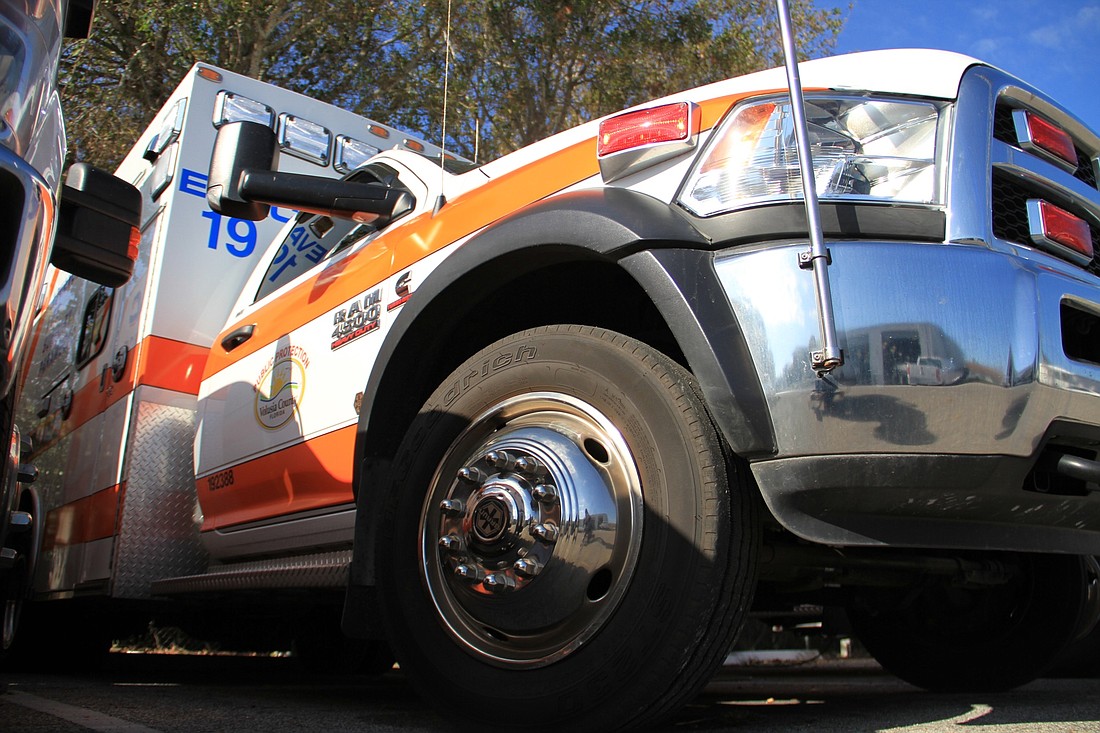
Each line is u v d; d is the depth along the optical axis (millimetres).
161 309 3934
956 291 1740
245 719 2100
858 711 2301
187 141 4145
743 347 1752
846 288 1727
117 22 12062
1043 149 2035
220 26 11797
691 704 2557
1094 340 1972
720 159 1943
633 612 1708
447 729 1938
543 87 11562
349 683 3887
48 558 4555
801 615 4375
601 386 1903
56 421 4973
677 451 1760
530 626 1828
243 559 3525
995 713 2270
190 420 3934
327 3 12203
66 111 12070
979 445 1700
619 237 1885
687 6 12664
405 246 2738
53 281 5879
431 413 2178
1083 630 2795
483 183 2645
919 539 1763
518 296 2309
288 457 3055
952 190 1843
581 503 1824
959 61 2006
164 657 6312
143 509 3738
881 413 1679
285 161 4426
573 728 1718
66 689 3002
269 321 3447
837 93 1983
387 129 4875
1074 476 1754
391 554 2113
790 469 1701
